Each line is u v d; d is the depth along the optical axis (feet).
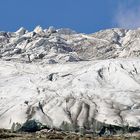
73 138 572.10
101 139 578.25
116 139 586.45
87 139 565.53
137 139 570.05
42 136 599.57
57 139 560.20
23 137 572.51
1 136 574.56
